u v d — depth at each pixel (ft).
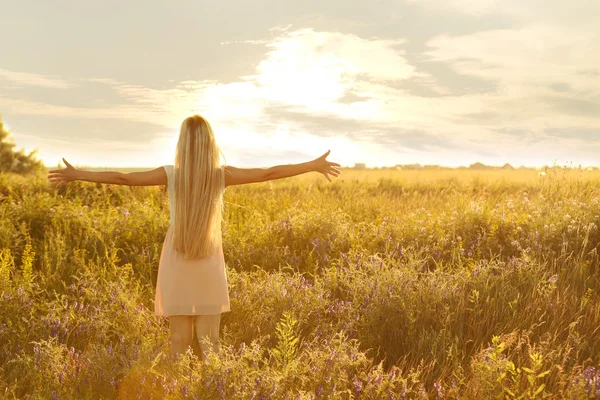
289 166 12.73
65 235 23.32
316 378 10.64
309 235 24.54
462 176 73.41
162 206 33.32
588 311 14.99
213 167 12.34
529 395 9.80
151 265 20.62
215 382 9.89
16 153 134.62
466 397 10.36
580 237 21.70
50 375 11.07
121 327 14.25
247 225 26.03
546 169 34.58
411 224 25.38
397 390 10.93
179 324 12.61
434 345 12.57
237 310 15.34
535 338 13.41
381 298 15.20
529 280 16.96
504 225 24.18
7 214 26.91
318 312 15.24
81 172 11.98
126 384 10.68
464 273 17.76
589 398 10.02
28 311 14.79
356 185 53.06
